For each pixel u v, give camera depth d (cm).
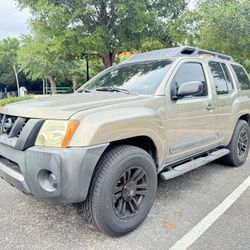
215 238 284
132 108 301
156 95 332
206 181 439
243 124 507
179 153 365
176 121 351
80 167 252
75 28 1290
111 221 276
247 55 1305
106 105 289
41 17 1300
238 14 1147
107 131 270
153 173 317
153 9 1347
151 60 405
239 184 426
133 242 280
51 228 306
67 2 1260
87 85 425
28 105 298
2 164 305
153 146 328
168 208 349
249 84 557
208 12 1227
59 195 253
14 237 289
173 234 292
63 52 1329
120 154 283
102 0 1238
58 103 296
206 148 420
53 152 251
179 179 448
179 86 348
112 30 1286
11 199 376
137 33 1304
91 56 1480
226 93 465
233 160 496
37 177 260
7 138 288
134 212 302
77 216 332
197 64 411
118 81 389
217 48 1258
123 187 291
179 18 1381
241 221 315
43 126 264
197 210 343
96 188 270
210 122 416
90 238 288
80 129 257
